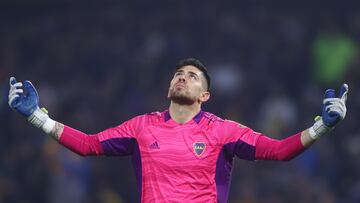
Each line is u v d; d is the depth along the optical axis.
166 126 25.23
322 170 54.88
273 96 59.44
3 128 58.44
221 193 24.94
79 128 57.91
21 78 62.66
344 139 57.62
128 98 59.88
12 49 64.88
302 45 63.56
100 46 63.56
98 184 53.97
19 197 53.91
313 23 65.38
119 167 54.75
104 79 62.22
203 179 24.73
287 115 58.69
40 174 54.06
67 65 63.28
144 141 25.08
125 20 65.31
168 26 64.38
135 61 62.59
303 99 60.34
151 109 59.00
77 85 61.19
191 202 24.52
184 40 63.47
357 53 62.84
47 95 60.50
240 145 25.05
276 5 66.31
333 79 62.06
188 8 65.62
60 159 53.62
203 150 24.88
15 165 55.34
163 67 62.31
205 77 25.98
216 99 59.81
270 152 24.89
